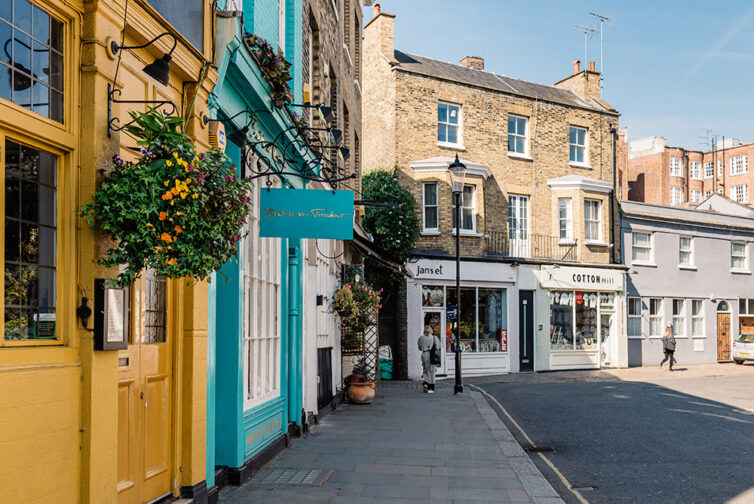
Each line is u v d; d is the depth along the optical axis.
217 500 5.95
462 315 23.14
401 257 21.69
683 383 19.39
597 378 21.84
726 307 32.12
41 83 3.69
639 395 15.78
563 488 7.11
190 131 5.42
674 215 30.70
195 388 5.44
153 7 4.84
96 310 3.89
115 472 4.10
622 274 27.08
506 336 24.06
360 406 13.95
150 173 3.78
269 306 8.43
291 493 6.45
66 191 3.84
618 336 27.02
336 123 14.55
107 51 4.08
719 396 15.62
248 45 6.95
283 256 9.25
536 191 25.73
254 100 7.21
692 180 55.56
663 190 51.94
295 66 9.83
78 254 3.86
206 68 5.43
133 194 3.70
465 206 23.53
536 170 25.83
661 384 19.03
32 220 3.62
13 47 3.48
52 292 3.76
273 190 7.21
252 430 7.42
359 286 15.31
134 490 4.66
